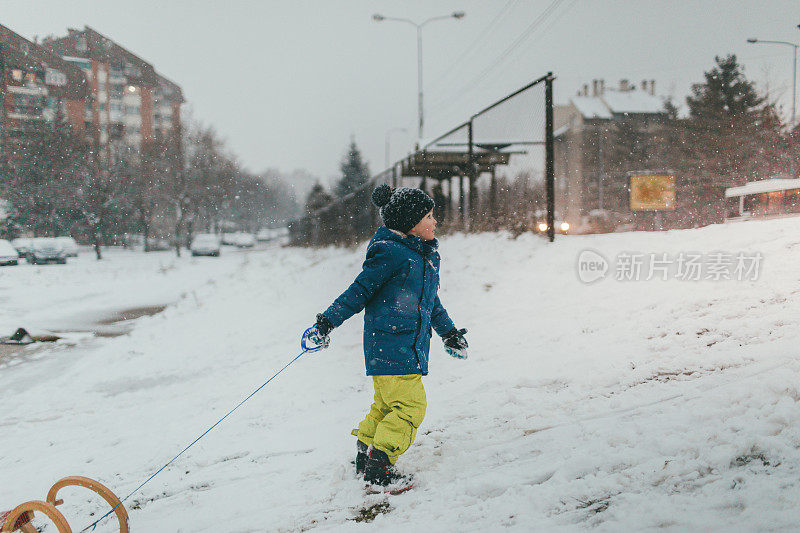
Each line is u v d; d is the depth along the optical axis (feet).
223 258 130.52
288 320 34.45
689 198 91.86
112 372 26.16
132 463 13.93
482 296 27.02
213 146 179.42
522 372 15.72
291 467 11.84
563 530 7.60
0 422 19.70
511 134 36.24
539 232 33.55
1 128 158.92
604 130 149.18
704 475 8.40
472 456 10.82
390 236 10.19
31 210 153.38
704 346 14.52
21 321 42.11
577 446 10.36
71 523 10.66
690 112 124.98
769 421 9.51
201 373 24.57
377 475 9.86
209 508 10.28
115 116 262.06
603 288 22.65
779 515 6.93
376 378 10.21
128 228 173.17
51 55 211.82
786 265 19.49
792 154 99.86
